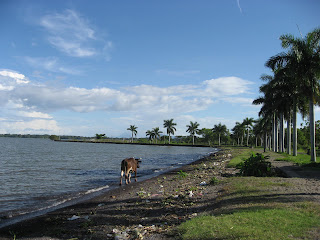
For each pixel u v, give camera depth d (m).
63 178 18.44
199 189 11.84
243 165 16.08
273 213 6.43
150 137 144.00
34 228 7.57
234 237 5.08
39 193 13.18
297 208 6.86
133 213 8.42
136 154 52.62
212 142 140.38
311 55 23.02
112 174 21.38
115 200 11.17
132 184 16.25
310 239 4.82
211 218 6.42
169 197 10.48
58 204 10.95
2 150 55.31
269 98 40.91
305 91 24.28
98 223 7.64
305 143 69.06
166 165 30.64
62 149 67.31
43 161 31.91
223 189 10.69
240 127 109.81
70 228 7.34
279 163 22.89
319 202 7.55
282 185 10.62
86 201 11.31
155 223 7.18
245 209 7.00
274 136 49.88
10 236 6.95
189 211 8.10
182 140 154.38
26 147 73.69
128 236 6.14
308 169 18.08
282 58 24.25
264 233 5.15
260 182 11.51
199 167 24.81
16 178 17.81
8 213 9.40
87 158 38.62
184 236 5.52
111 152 57.75
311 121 23.88
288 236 5.00
